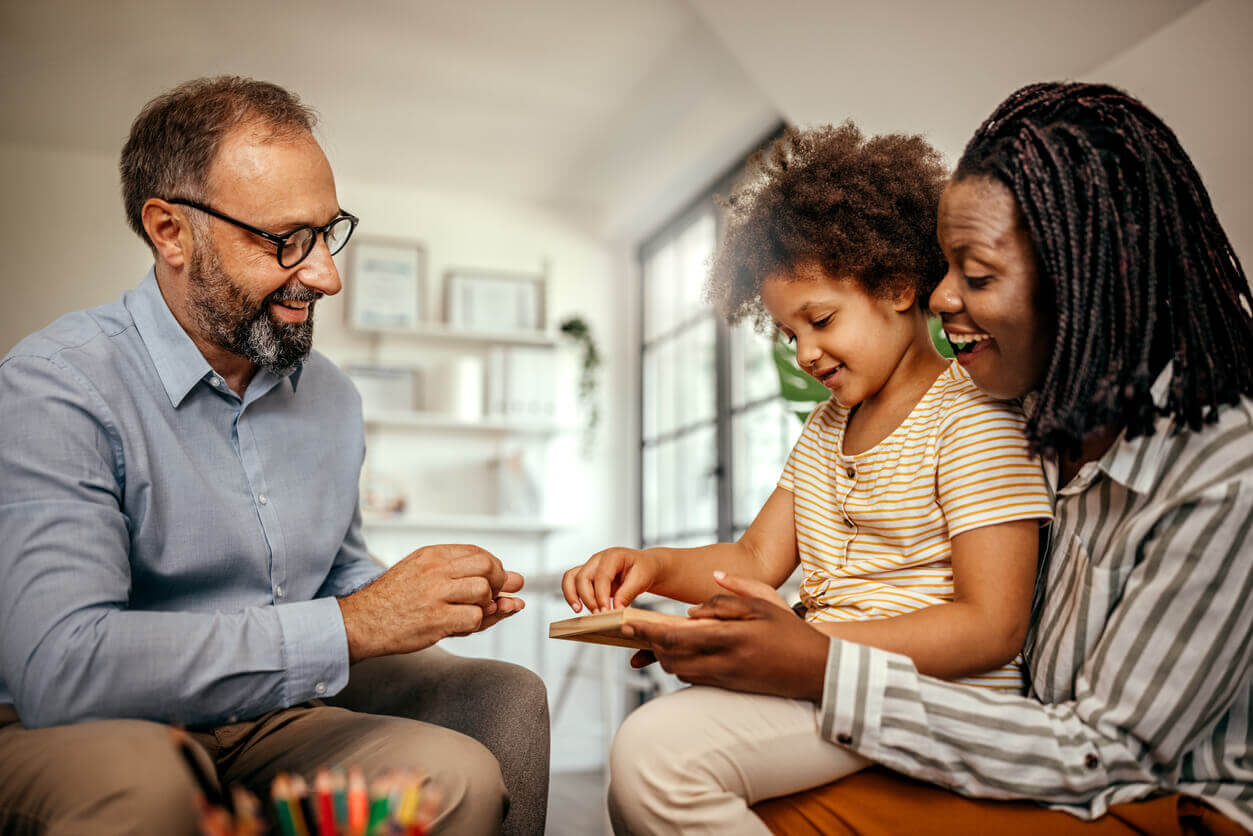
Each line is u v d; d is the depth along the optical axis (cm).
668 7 331
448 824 104
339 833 68
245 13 337
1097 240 85
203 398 130
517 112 407
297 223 125
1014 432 98
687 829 87
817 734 89
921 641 90
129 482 119
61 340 120
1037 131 89
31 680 98
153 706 100
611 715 319
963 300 92
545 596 468
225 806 111
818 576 114
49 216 427
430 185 480
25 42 352
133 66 369
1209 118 201
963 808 88
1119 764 86
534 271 496
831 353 108
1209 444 85
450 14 338
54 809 84
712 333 432
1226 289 88
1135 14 212
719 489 418
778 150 123
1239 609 82
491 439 479
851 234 105
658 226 490
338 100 398
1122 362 85
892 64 265
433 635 109
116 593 105
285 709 130
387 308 464
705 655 88
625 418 501
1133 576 87
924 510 102
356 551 154
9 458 108
